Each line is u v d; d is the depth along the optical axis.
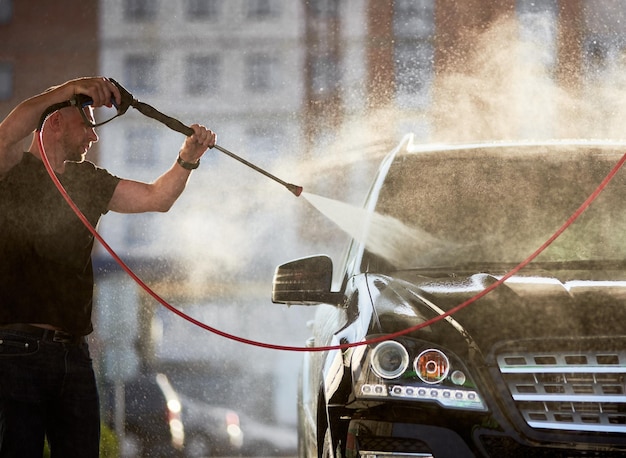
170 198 8.69
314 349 7.84
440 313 7.95
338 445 7.70
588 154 10.68
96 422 8.28
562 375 7.53
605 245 9.57
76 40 100.19
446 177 10.52
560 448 7.37
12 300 7.88
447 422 7.46
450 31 84.06
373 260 9.70
